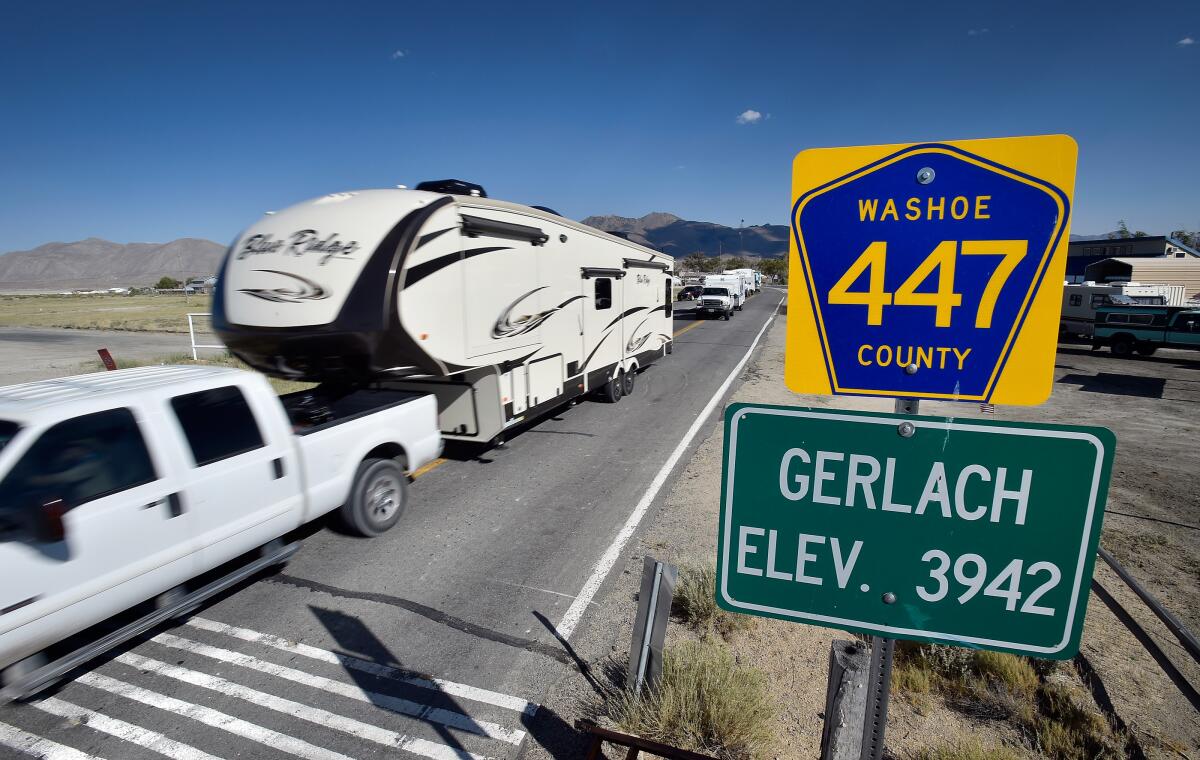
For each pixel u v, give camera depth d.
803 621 1.59
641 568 5.25
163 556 3.91
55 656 3.82
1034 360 1.40
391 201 6.11
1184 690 3.09
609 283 10.84
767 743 3.28
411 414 6.20
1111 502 6.79
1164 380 14.47
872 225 1.47
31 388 4.09
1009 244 1.39
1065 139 1.33
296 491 4.92
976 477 1.41
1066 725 3.42
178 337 24.78
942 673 3.88
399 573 5.15
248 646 4.16
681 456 8.36
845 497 1.51
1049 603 1.42
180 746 3.32
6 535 3.21
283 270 5.79
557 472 7.71
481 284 6.84
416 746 3.32
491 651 4.13
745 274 51.12
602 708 3.60
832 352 1.54
